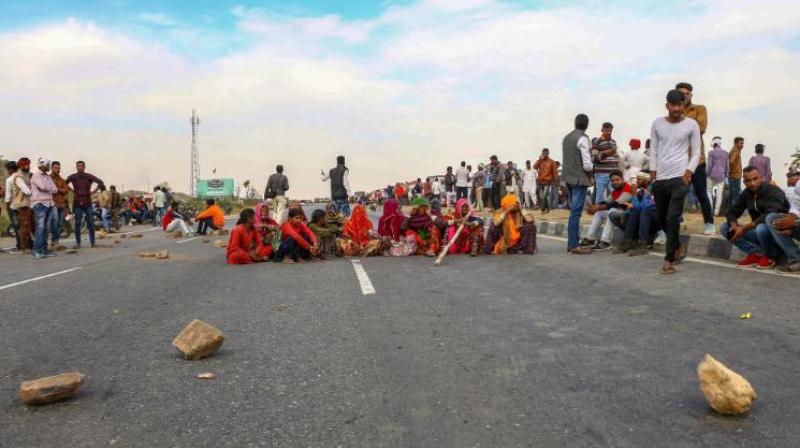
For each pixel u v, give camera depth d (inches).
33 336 201.0
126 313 237.3
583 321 199.8
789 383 134.0
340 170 705.0
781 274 266.8
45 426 121.8
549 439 109.5
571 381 140.6
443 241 431.8
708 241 355.9
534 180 900.6
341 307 237.0
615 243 446.0
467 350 169.0
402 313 221.9
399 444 109.3
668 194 295.0
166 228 810.8
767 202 285.1
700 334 176.9
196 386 145.1
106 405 133.3
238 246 408.5
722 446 104.5
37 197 475.5
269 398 135.5
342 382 144.9
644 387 134.9
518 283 284.7
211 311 237.5
